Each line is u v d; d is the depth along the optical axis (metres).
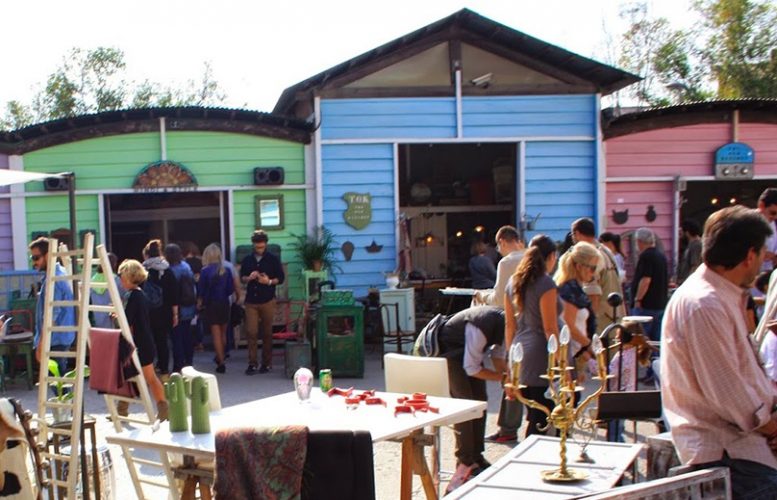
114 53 31.89
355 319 10.09
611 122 12.85
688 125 13.04
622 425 5.79
